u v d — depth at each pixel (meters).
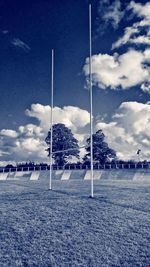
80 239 8.91
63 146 74.44
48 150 75.31
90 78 16.95
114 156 71.25
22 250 8.22
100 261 7.29
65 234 9.43
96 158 70.69
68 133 75.31
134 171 41.19
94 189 20.67
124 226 10.02
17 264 7.29
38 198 16.42
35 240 8.98
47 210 12.88
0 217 11.91
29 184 28.19
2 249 8.34
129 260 7.30
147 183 26.78
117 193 17.78
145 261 7.22
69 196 16.78
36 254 7.89
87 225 10.30
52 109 22.39
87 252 7.89
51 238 9.11
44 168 55.12
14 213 12.58
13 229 10.19
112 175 41.53
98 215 11.61
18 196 17.84
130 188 21.03
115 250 7.96
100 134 71.31
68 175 45.09
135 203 13.91
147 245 8.23
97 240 8.77
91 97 16.62
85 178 42.25
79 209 12.80
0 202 15.66
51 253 7.91
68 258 7.54
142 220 10.70
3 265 7.25
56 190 20.45
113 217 11.23
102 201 14.59
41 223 10.80
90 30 17.41
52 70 22.19
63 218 11.37
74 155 75.56
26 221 11.16
